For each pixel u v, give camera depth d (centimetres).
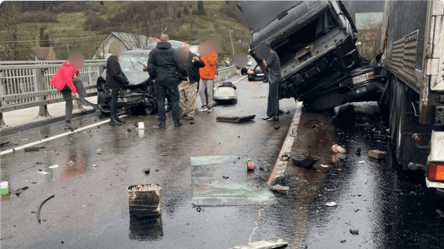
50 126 1093
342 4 1342
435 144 413
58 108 1373
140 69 1262
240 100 1605
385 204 489
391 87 859
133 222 452
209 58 1272
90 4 13388
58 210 491
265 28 1055
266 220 449
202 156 728
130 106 1205
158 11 5059
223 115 1223
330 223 438
